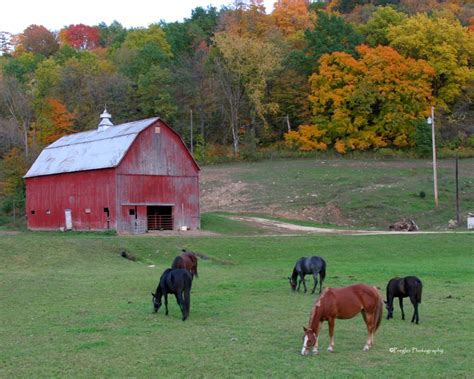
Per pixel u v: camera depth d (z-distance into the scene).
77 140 57.72
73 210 52.50
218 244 39.72
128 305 20.00
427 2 126.88
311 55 101.62
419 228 55.47
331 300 13.31
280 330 15.75
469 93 96.94
